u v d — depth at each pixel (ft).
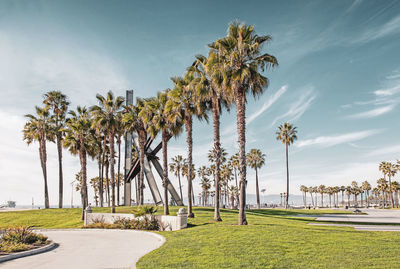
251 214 108.47
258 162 254.68
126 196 183.62
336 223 78.84
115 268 32.09
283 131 224.94
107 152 196.13
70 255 41.34
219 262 31.78
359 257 31.91
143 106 111.34
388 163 348.38
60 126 165.89
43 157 160.56
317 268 28.40
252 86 66.33
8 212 142.00
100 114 114.93
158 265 31.14
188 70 79.41
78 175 309.42
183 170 280.31
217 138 74.23
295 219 91.97
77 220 114.73
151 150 181.88
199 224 71.77
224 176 281.13
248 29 65.00
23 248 45.01
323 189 519.19
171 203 169.89
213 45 69.10
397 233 48.57
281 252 35.29
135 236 65.36
